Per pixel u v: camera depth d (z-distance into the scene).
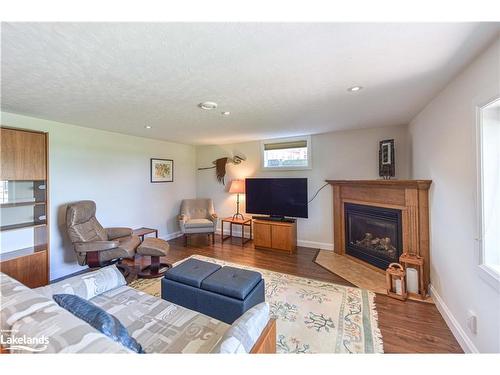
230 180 5.18
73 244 2.87
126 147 4.03
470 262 1.62
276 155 4.62
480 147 1.48
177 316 1.57
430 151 2.42
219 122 3.17
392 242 3.04
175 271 2.24
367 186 3.38
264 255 3.90
